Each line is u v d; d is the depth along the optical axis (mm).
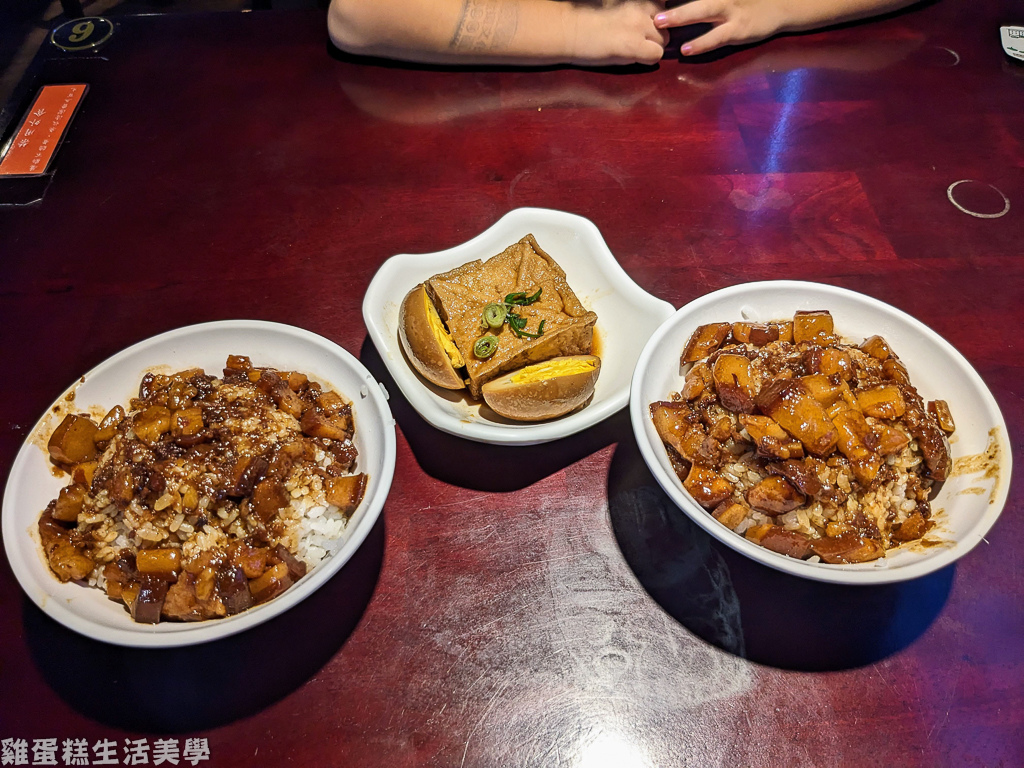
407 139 435
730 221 399
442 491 312
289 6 626
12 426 328
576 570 293
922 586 287
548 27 451
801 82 463
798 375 290
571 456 321
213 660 273
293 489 280
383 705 267
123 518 270
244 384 306
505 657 275
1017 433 321
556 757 258
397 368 307
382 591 288
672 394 304
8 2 562
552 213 356
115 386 303
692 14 459
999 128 439
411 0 433
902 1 489
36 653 275
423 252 385
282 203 406
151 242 390
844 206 404
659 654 275
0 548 291
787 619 281
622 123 443
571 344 323
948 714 264
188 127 439
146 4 632
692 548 297
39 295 369
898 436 269
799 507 271
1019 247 388
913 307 365
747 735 261
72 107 447
